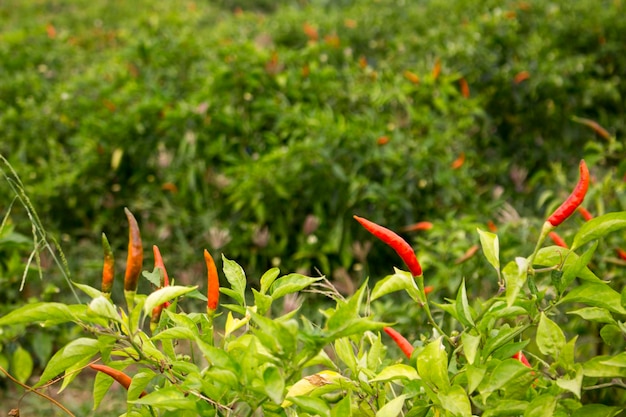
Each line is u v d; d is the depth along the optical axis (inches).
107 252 65.1
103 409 151.4
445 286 152.5
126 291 64.5
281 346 57.7
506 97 256.1
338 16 329.7
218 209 208.1
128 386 68.0
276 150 198.1
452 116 223.9
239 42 269.0
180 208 209.2
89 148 220.8
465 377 68.7
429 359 64.7
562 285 66.2
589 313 68.7
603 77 286.4
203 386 63.6
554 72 252.5
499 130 262.7
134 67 256.2
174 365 67.2
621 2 296.2
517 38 266.8
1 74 286.2
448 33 282.8
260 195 197.2
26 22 445.1
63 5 504.4
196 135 213.6
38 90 274.8
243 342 65.7
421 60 262.7
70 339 162.7
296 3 532.7
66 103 250.4
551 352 65.0
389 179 196.7
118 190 222.2
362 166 202.8
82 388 164.1
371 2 366.9
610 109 273.7
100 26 431.2
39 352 154.6
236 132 220.5
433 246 166.1
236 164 206.7
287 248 207.8
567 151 255.4
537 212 211.8
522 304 69.3
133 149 220.8
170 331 66.8
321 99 231.0
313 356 59.0
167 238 207.2
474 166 224.2
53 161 226.7
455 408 63.3
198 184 212.5
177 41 273.7
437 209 199.9
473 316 71.9
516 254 148.2
